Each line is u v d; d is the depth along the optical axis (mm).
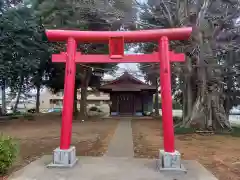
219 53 15680
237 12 13477
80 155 7980
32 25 14375
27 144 10094
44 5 14062
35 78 24547
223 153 8484
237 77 15703
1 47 14227
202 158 7719
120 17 14312
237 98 16578
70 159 6352
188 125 14156
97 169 6168
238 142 10867
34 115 28219
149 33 6699
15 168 6336
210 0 12945
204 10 12852
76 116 25312
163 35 6656
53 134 13328
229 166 6734
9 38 14227
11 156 5641
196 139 11711
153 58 6801
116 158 7398
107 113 36375
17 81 25359
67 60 6758
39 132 14242
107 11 13797
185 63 14234
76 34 6801
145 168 6281
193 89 15047
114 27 15898
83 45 18141
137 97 30484
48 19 14438
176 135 12875
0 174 5656
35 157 7676
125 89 28688
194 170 6164
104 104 50375
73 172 5906
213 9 13727
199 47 13266
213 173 6074
